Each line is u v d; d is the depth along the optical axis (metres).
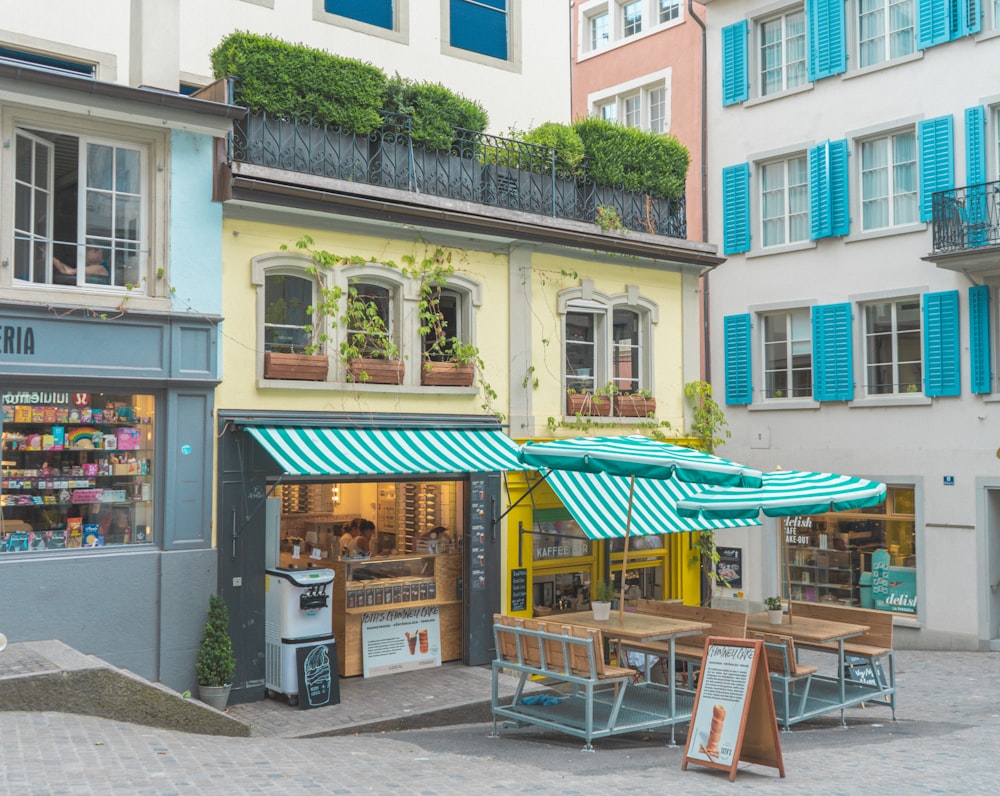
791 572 20.36
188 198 11.73
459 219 13.60
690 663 11.59
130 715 8.65
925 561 18.19
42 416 10.75
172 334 11.46
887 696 12.81
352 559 12.78
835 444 19.67
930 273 18.30
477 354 13.98
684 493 14.89
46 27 12.82
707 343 22.05
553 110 18.09
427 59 16.47
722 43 22.05
